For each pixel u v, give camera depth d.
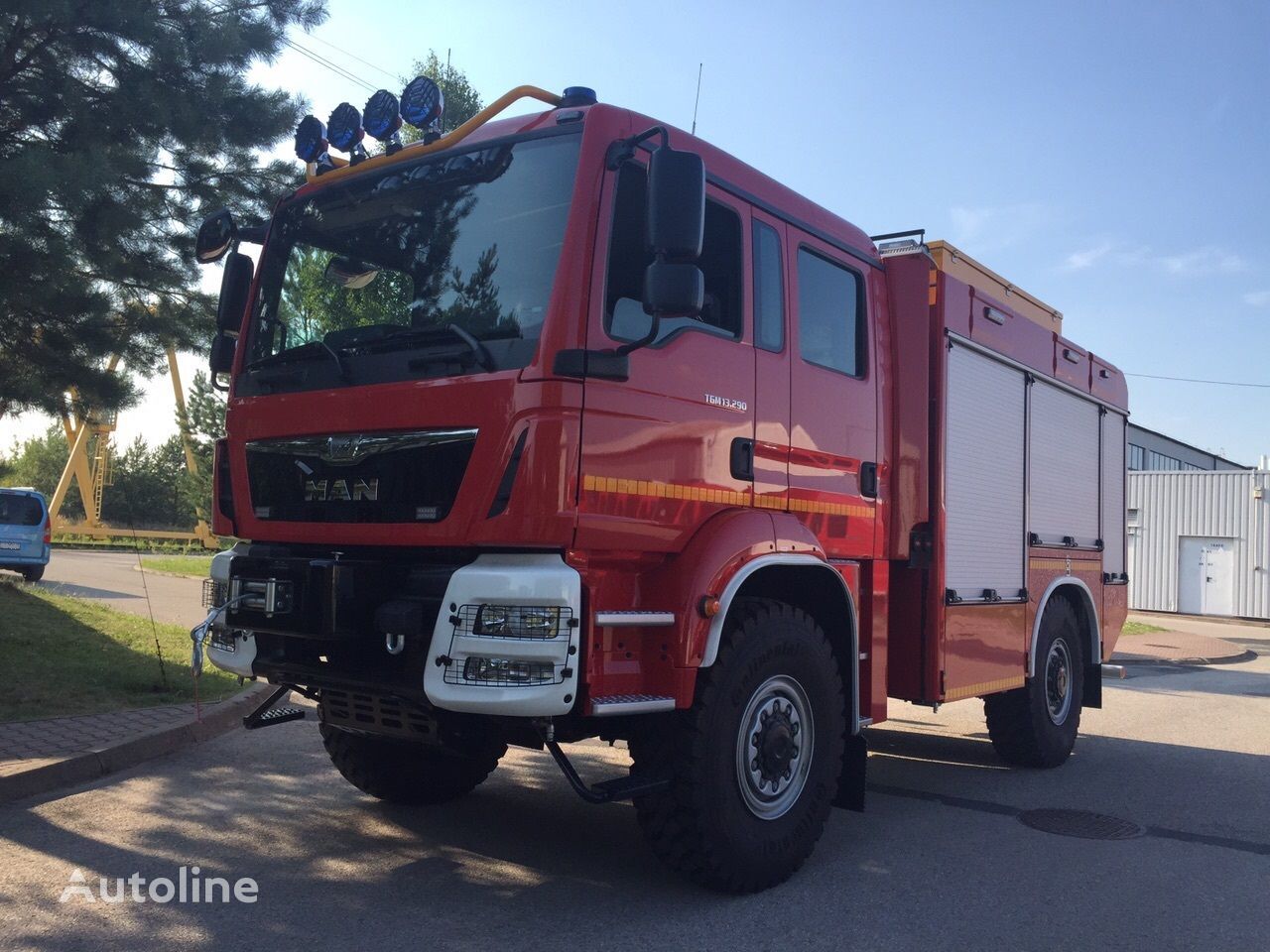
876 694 5.54
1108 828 5.92
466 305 4.25
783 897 4.54
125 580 22.42
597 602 3.99
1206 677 14.92
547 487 3.83
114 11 7.99
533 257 4.11
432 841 5.17
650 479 4.19
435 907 4.25
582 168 4.11
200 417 27.88
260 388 4.89
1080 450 8.36
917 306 5.97
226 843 5.06
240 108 8.76
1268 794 6.91
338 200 4.96
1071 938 4.17
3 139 8.20
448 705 3.78
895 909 4.43
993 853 5.35
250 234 5.43
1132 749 8.62
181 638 11.53
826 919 4.27
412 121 4.73
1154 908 4.56
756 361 4.81
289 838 5.17
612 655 4.05
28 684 8.22
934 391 6.11
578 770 6.88
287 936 3.91
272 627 4.36
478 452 3.93
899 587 6.05
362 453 4.31
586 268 4.03
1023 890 4.76
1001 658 6.80
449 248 4.41
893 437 5.89
